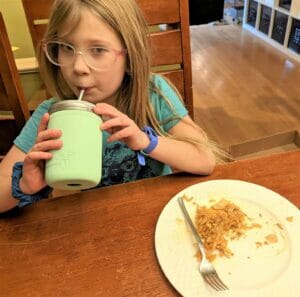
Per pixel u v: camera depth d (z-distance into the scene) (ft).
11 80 3.19
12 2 6.08
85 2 2.29
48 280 1.86
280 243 2.00
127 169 3.22
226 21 14.26
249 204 2.27
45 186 2.20
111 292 1.78
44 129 1.90
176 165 2.59
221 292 1.74
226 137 7.39
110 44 2.39
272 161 2.65
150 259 1.94
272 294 1.72
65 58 2.46
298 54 10.82
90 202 2.36
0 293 1.80
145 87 2.87
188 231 2.09
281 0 11.32
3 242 2.10
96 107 1.89
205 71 10.44
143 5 3.42
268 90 9.28
